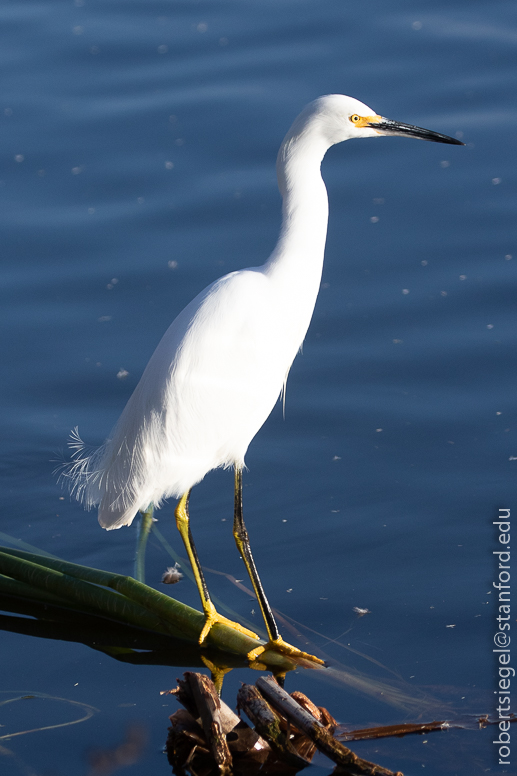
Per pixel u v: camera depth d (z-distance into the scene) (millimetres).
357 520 9750
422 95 16922
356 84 17266
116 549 9938
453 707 7441
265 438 11109
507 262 13586
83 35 19391
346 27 18938
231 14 19844
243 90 17484
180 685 7316
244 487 10453
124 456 9062
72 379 12445
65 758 7180
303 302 8969
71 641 8773
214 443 8898
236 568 9484
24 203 15477
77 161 16266
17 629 8977
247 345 8633
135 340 12992
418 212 14734
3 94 17797
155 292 13719
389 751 7039
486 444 10680
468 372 11805
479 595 8641
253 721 7188
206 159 16125
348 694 7680
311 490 10266
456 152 15766
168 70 18203
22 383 12383
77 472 10438
